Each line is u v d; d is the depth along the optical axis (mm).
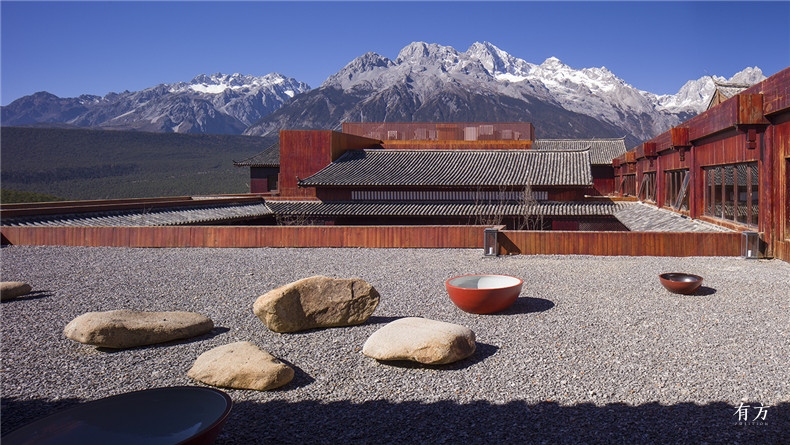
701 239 12414
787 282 9148
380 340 5672
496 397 4715
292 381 5238
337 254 13797
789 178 10914
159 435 3787
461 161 30703
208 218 24266
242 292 9250
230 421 4379
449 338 5500
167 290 9469
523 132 43250
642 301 8078
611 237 12859
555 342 6184
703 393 4672
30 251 14820
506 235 13320
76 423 3812
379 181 28094
